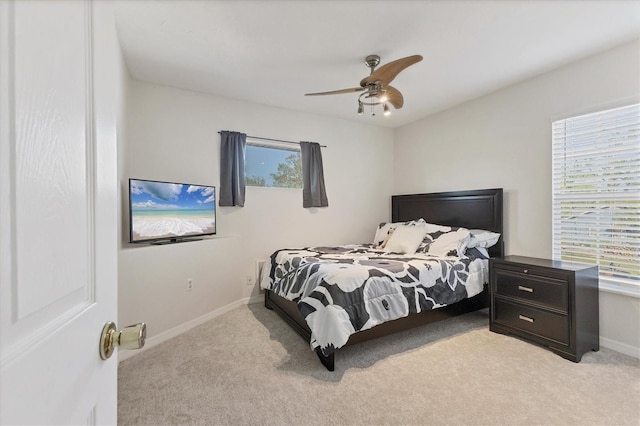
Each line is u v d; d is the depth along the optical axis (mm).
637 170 2275
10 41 358
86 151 542
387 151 4707
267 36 2215
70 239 483
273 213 3785
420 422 1562
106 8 641
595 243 2506
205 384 1902
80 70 522
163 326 2561
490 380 1938
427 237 3465
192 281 2846
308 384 1901
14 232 358
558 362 2166
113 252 663
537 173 2930
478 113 3484
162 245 2590
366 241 4512
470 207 3529
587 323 2279
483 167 3438
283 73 2820
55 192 442
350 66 2682
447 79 2965
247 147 3676
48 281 423
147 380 1947
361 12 1946
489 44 2330
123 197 2498
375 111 3975
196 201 3033
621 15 1969
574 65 2619
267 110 3723
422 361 2191
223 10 1914
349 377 1980
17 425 354
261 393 1811
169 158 3117
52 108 436
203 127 3320
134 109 2926
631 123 2307
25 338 376
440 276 2727
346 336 2055
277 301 3184
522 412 1627
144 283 2412
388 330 2432
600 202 2480
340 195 4285
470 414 1617
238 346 2441
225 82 3029
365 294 2283
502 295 2684
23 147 375
